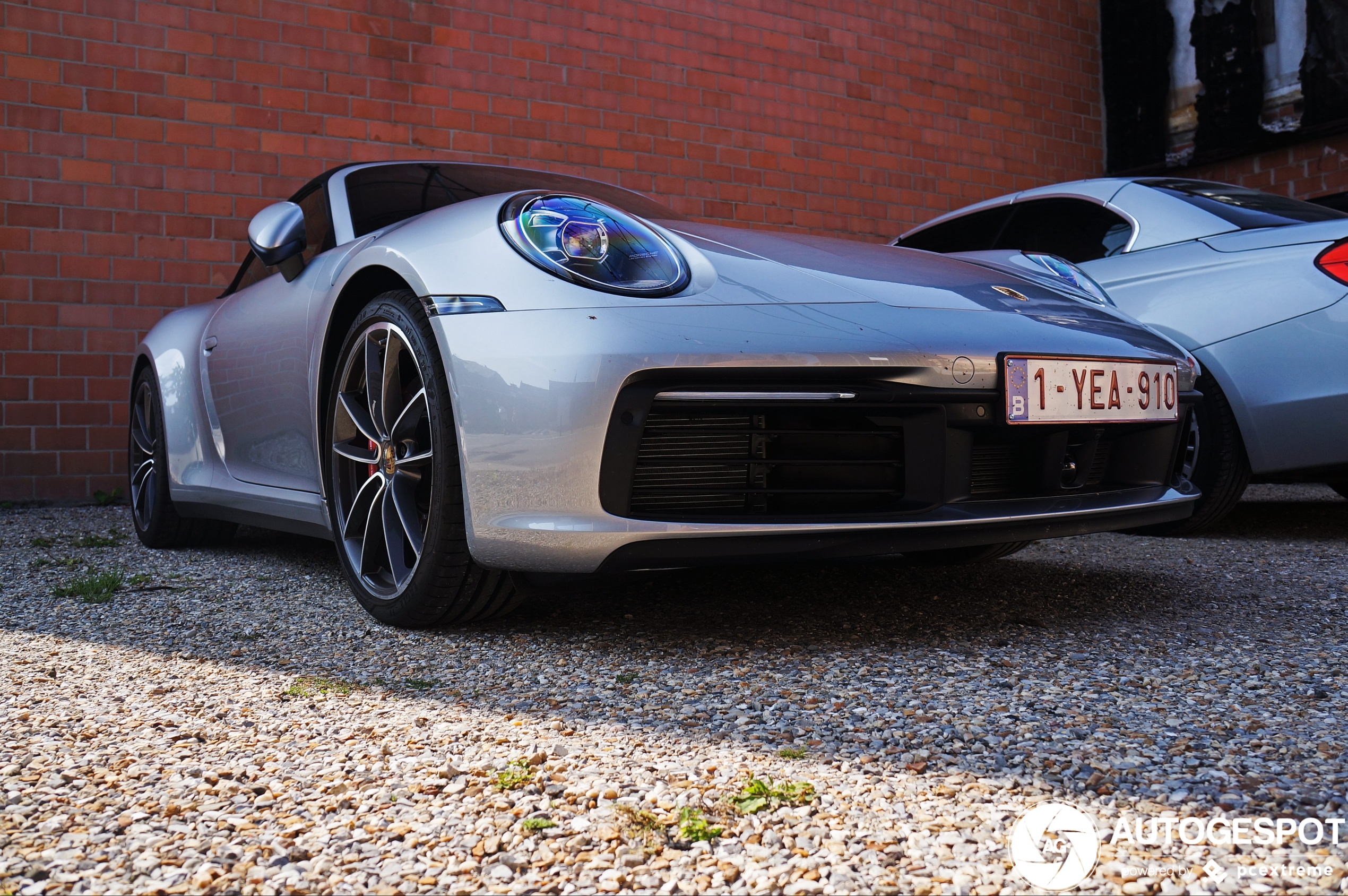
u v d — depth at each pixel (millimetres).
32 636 1835
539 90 5438
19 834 967
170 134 4598
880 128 6609
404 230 1945
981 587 2156
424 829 970
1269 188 6844
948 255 2447
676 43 5848
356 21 4980
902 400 1593
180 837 958
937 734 1215
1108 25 7590
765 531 1528
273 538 3379
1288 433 2742
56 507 4281
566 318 1565
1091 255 3248
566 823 979
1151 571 2375
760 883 854
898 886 844
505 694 1419
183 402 2918
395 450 1851
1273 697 1339
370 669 1575
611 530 1521
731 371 1512
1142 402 1849
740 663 1551
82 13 4438
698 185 5922
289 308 2295
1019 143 7230
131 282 4520
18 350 4336
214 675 1552
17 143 4332
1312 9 6445
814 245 1998
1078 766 1100
